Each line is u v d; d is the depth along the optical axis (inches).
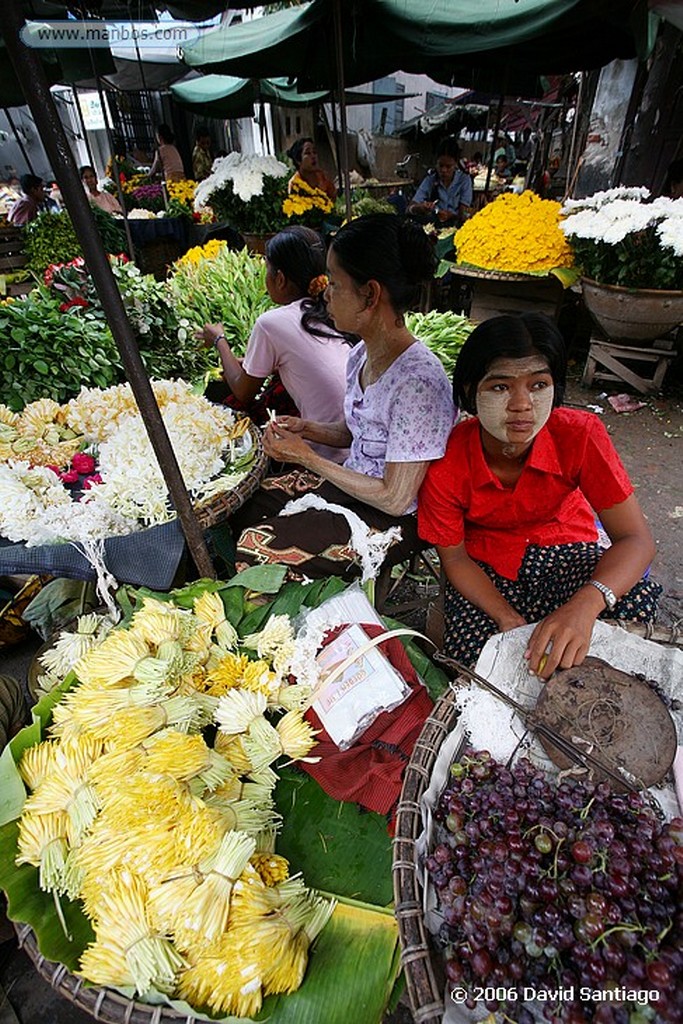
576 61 155.8
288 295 87.4
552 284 170.2
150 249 247.0
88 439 76.5
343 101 110.3
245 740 44.2
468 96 342.3
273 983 34.6
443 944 33.7
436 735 42.3
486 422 51.7
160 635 46.2
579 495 64.8
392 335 63.5
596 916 28.7
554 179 344.8
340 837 43.2
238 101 234.5
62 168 40.6
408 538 68.4
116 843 36.7
